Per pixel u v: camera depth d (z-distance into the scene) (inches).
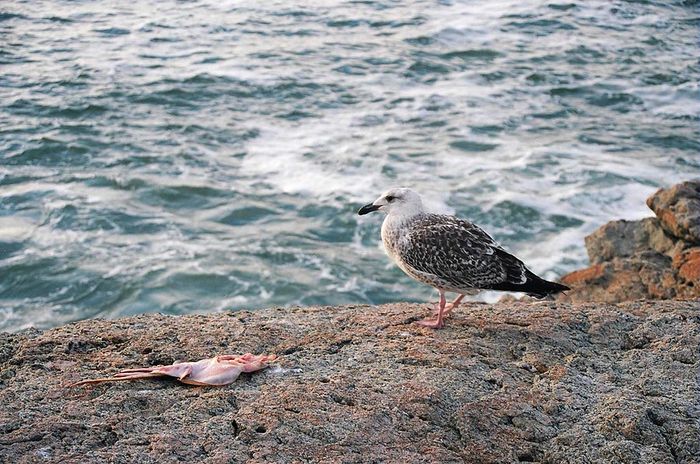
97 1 1384.1
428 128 924.6
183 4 1378.0
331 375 238.5
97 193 765.3
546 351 260.1
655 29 1307.8
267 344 260.8
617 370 251.9
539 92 1049.5
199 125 919.7
